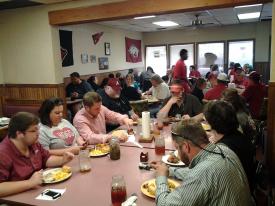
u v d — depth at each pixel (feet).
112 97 13.98
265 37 30.86
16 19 16.34
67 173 5.89
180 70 18.51
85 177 5.76
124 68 32.07
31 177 5.49
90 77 24.18
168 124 10.03
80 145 7.95
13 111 15.47
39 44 16.01
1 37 16.99
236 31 32.01
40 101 16.60
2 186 5.10
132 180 5.49
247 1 11.55
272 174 9.78
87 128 8.58
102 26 27.50
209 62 33.86
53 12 15.23
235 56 32.65
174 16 23.66
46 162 6.49
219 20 27.91
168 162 6.19
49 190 5.20
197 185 3.93
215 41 33.14
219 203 3.89
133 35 34.01
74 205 4.64
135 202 4.61
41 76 16.31
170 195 4.09
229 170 4.02
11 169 5.61
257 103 14.89
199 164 4.16
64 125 8.36
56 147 7.70
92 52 26.09
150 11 13.23
